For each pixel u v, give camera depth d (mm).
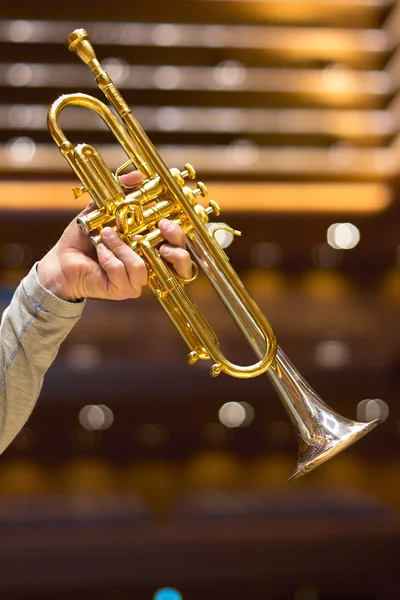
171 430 6668
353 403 6598
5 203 5746
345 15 5277
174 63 5422
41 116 5383
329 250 6773
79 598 5684
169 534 5496
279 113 5539
